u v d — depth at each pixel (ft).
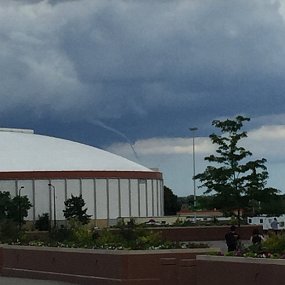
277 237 72.38
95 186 443.73
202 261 72.28
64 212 414.21
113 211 449.89
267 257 66.85
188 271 77.46
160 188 498.28
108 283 85.97
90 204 441.27
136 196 463.42
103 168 450.71
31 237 126.82
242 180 196.54
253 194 195.11
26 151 451.53
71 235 117.80
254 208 210.79
